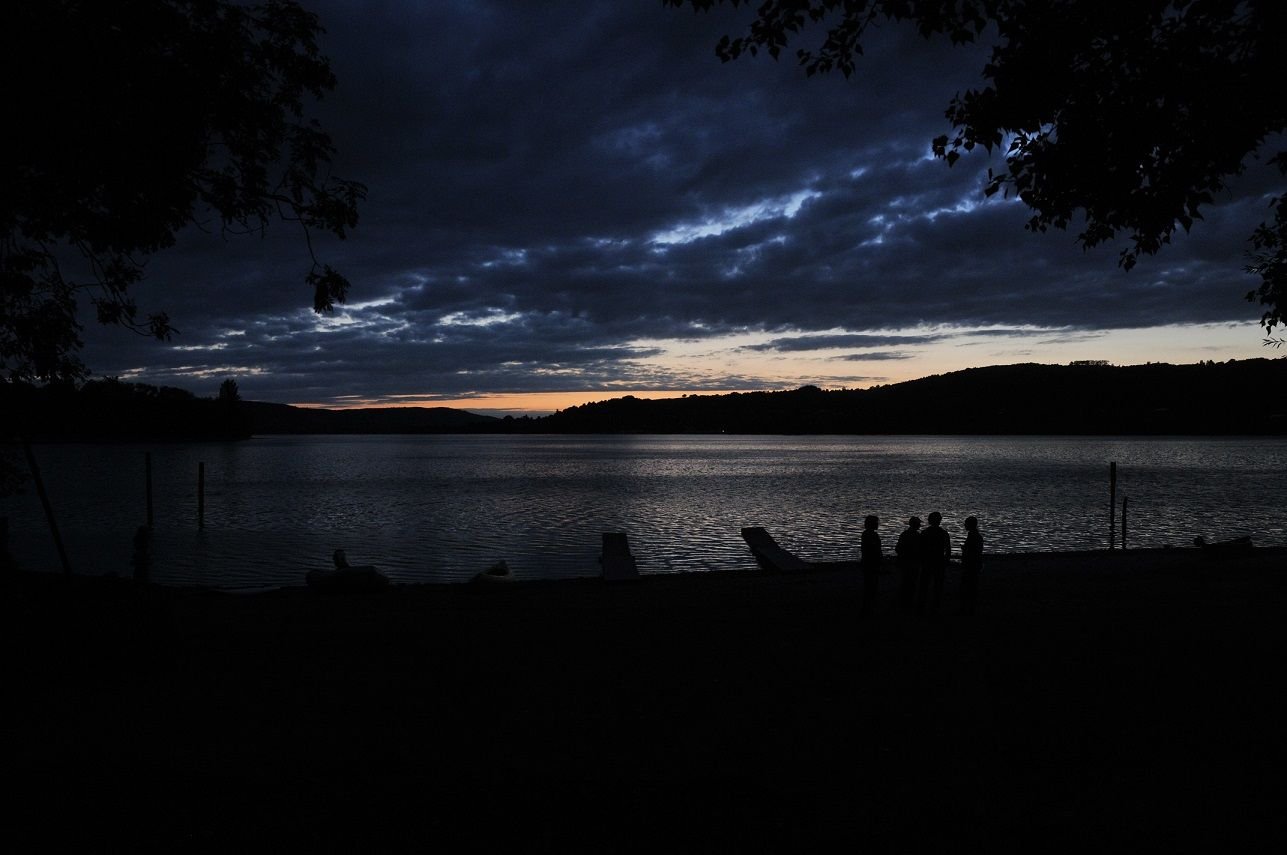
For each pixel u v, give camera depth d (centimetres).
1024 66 813
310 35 1045
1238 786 570
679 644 1188
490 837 496
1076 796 553
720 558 3144
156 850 480
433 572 2852
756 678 936
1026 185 899
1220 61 790
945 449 18438
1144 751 646
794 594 1867
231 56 973
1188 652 1047
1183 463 11206
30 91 818
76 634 953
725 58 920
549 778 598
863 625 1358
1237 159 806
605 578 2261
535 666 1027
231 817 529
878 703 809
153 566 2981
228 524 4328
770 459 13675
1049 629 1261
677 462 12750
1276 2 715
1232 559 2388
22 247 1128
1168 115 808
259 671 1008
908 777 593
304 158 1088
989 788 569
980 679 909
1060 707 782
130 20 873
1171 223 854
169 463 11500
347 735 714
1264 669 941
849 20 888
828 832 500
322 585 2112
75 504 5444
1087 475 8594
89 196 1021
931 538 1452
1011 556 2591
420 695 869
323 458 14300
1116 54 820
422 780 595
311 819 525
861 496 6053
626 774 605
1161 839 486
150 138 934
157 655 1029
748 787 577
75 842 492
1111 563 2375
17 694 869
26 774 610
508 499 5906
